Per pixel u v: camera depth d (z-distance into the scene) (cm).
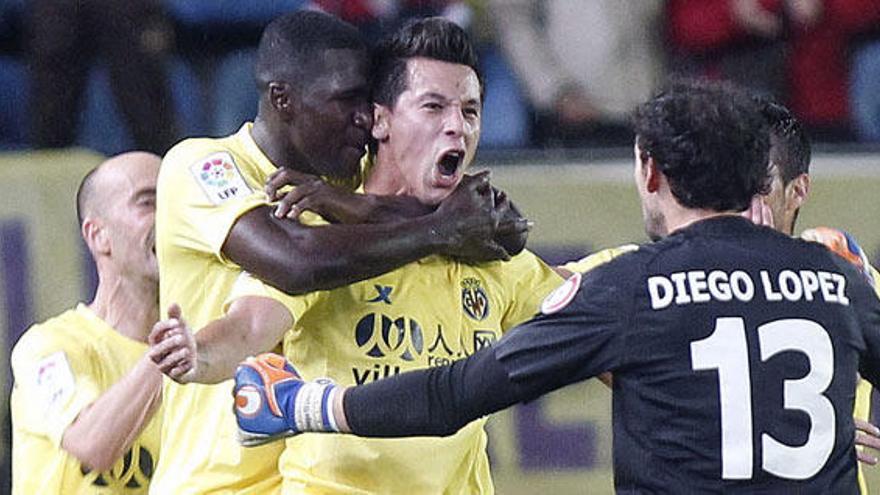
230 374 1634
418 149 1733
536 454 3081
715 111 1580
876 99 3562
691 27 3500
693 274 1559
